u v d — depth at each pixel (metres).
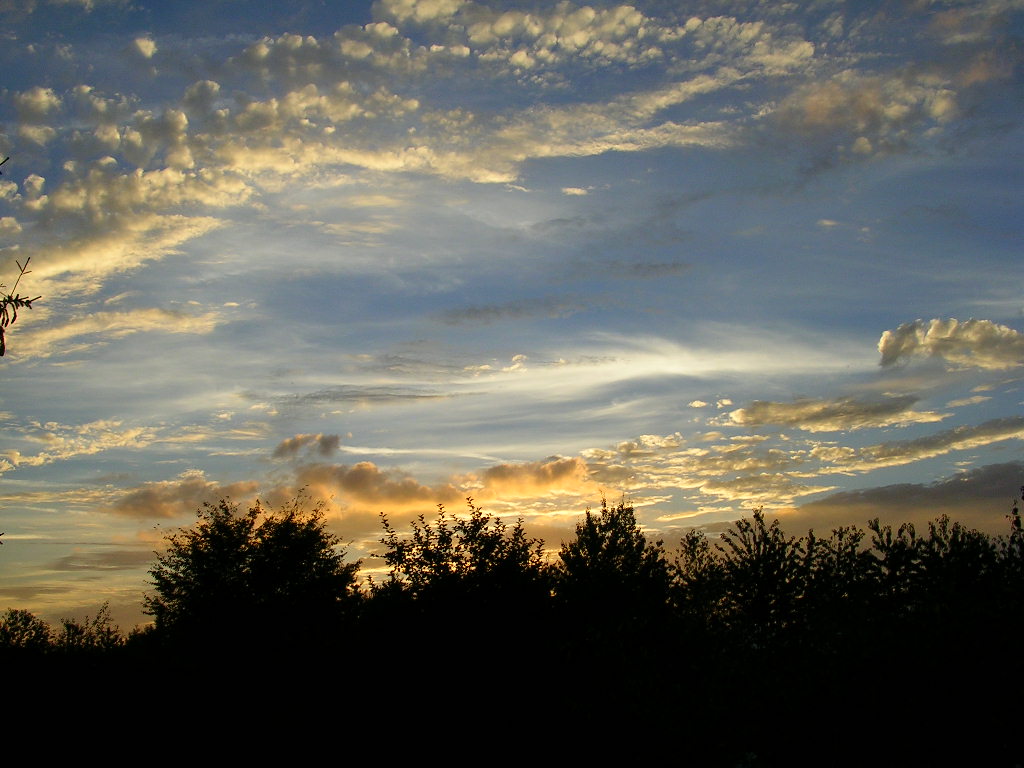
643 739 14.45
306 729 22.59
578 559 31.84
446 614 23.97
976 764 12.16
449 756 21.25
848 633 13.60
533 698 20.78
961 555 22.61
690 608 22.34
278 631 29.52
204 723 23.56
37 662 26.19
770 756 13.38
